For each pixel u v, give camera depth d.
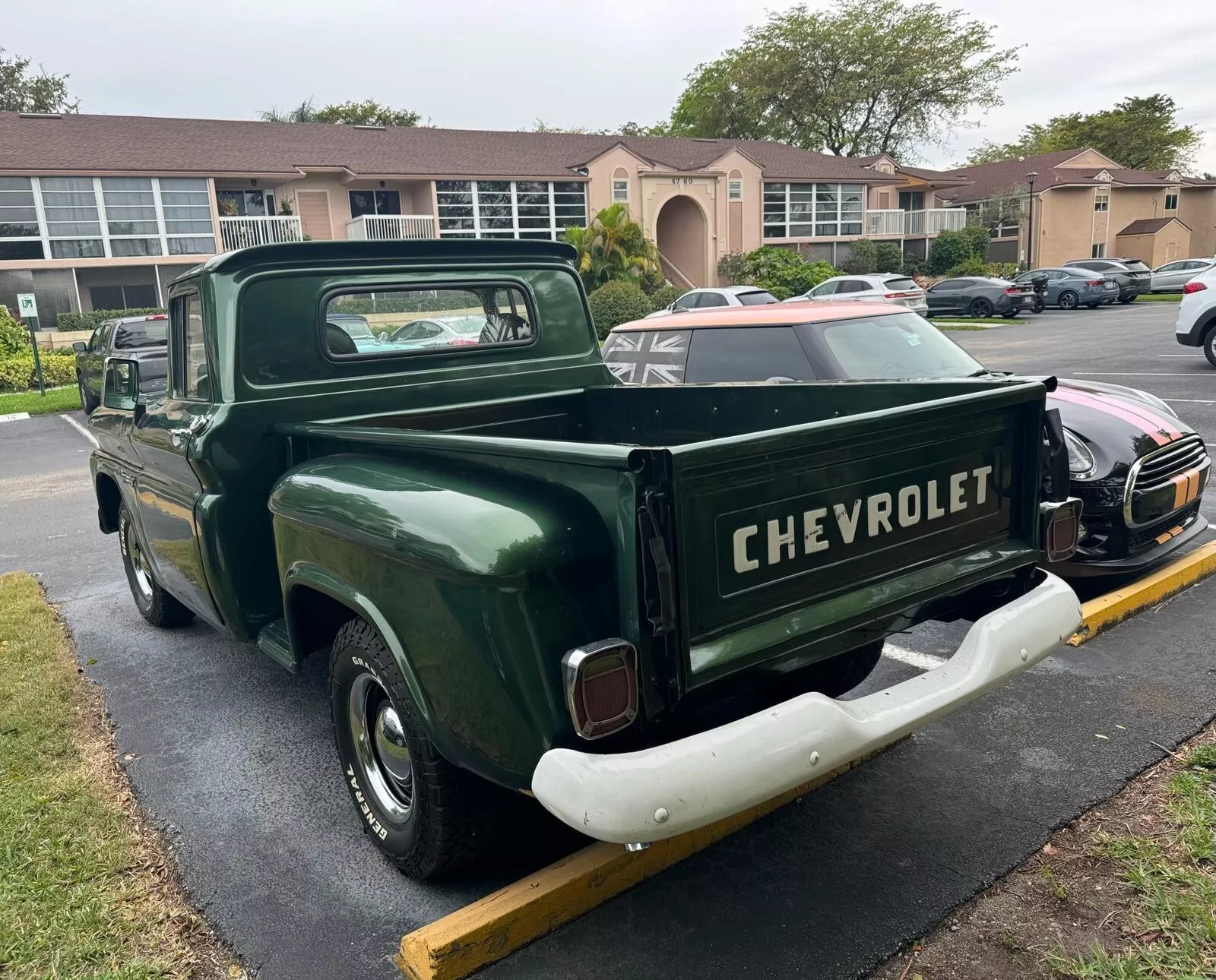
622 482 2.03
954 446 2.70
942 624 4.89
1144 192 49.50
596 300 23.91
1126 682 3.96
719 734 2.04
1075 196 46.09
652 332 6.89
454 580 2.15
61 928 2.67
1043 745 3.49
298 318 3.56
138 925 2.69
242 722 4.06
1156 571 5.04
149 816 3.30
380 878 2.90
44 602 5.88
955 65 47.91
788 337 6.09
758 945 2.51
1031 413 2.90
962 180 46.22
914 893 2.70
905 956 2.45
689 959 2.46
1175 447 4.88
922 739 3.59
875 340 6.11
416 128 33.78
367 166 29.42
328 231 30.11
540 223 32.34
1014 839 2.93
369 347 3.78
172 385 4.01
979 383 3.05
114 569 6.73
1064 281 32.28
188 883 2.90
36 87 50.41
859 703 2.31
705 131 54.22
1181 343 13.48
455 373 4.02
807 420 3.64
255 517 3.45
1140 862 2.76
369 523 2.45
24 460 12.23
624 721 2.02
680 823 1.94
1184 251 49.25
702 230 36.19
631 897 2.73
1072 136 68.50
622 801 1.91
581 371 4.49
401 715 2.56
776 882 2.78
